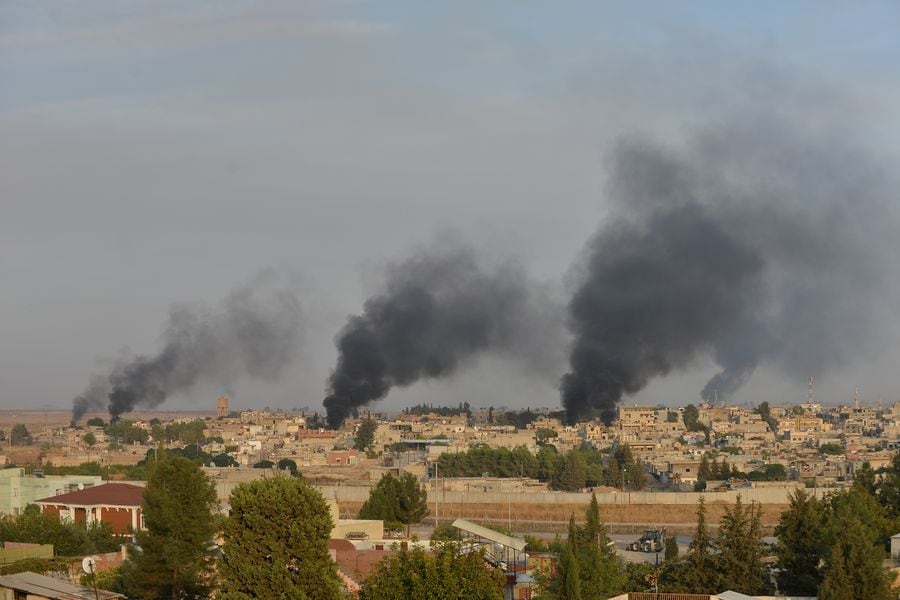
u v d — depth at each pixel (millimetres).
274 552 141250
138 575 172375
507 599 181250
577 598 172625
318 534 143250
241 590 140875
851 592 168375
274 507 142750
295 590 138000
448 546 159750
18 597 158500
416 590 149625
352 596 160875
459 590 150000
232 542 144000
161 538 172500
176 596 172500
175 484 174500
